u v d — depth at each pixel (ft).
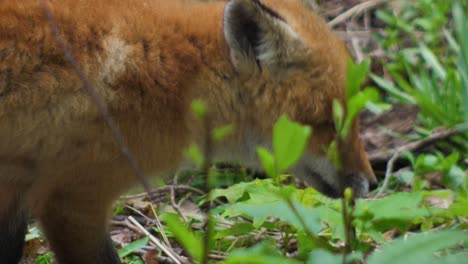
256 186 35.73
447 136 49.65
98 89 31.27
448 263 21.43
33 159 31.68
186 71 32.81
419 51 58.29
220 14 34.19
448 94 53.88
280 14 34.40
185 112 33.17
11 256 36.52
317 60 34.60
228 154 36.63
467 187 43.06
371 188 39.22
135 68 31.78
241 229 35.06
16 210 34.60
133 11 32.40
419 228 39.17
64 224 32.96
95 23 31.40
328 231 35.27
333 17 64.64
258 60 33.81
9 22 30.17
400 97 52.19
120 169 32.53
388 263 21.07
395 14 64.18
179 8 33.83
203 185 46.83
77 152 31.65
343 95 35.45
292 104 34.76
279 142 21.70
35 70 30.63
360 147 38.86
